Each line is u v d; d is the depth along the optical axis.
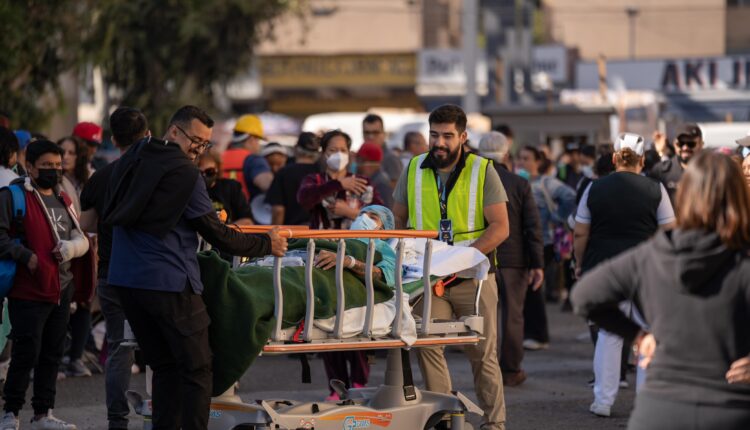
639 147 20.75
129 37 56.06
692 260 9.66
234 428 15.24
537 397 23.08
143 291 14.20
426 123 61.88
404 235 15.38
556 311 38.31
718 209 9.68
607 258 20.44
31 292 18.56
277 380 25.36
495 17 96.56
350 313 15.27
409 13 107.38
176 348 14.34
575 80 102.69
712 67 100.81
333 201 21.77
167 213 14.16
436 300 17.11
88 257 19.83
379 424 16.05
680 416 9.72
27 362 18.64
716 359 9.68
